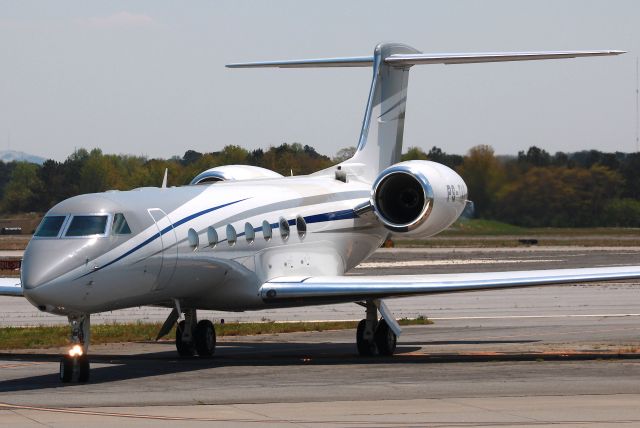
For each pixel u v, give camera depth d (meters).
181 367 40.38
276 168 118.38
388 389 33.16
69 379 35.69
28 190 189.38
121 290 37.19
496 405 29.77
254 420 27.59
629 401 30.38
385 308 45.19
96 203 37.50
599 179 121.88
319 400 30.97
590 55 48.59
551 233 157.12
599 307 69.62
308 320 62.62
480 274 42.81
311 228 47.50
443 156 123.50
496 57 50.28
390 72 54.66
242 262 42.94
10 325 60.00
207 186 44.25
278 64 54.41
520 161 123.25
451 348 47.56
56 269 34.91
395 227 46.62
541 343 49.06
